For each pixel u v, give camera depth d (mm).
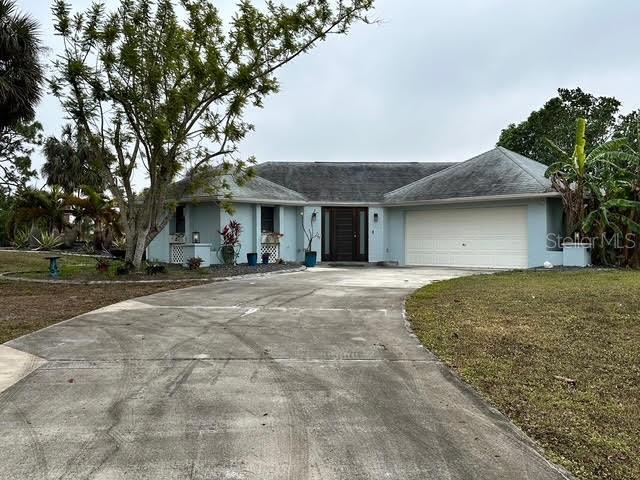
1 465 2979
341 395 4188
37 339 6172
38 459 3057
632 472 2932
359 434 3422
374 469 2943
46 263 17906
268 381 4551
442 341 5949
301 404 3980
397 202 19078
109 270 14117
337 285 11695
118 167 13852
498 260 17094
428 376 4684
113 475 2859
